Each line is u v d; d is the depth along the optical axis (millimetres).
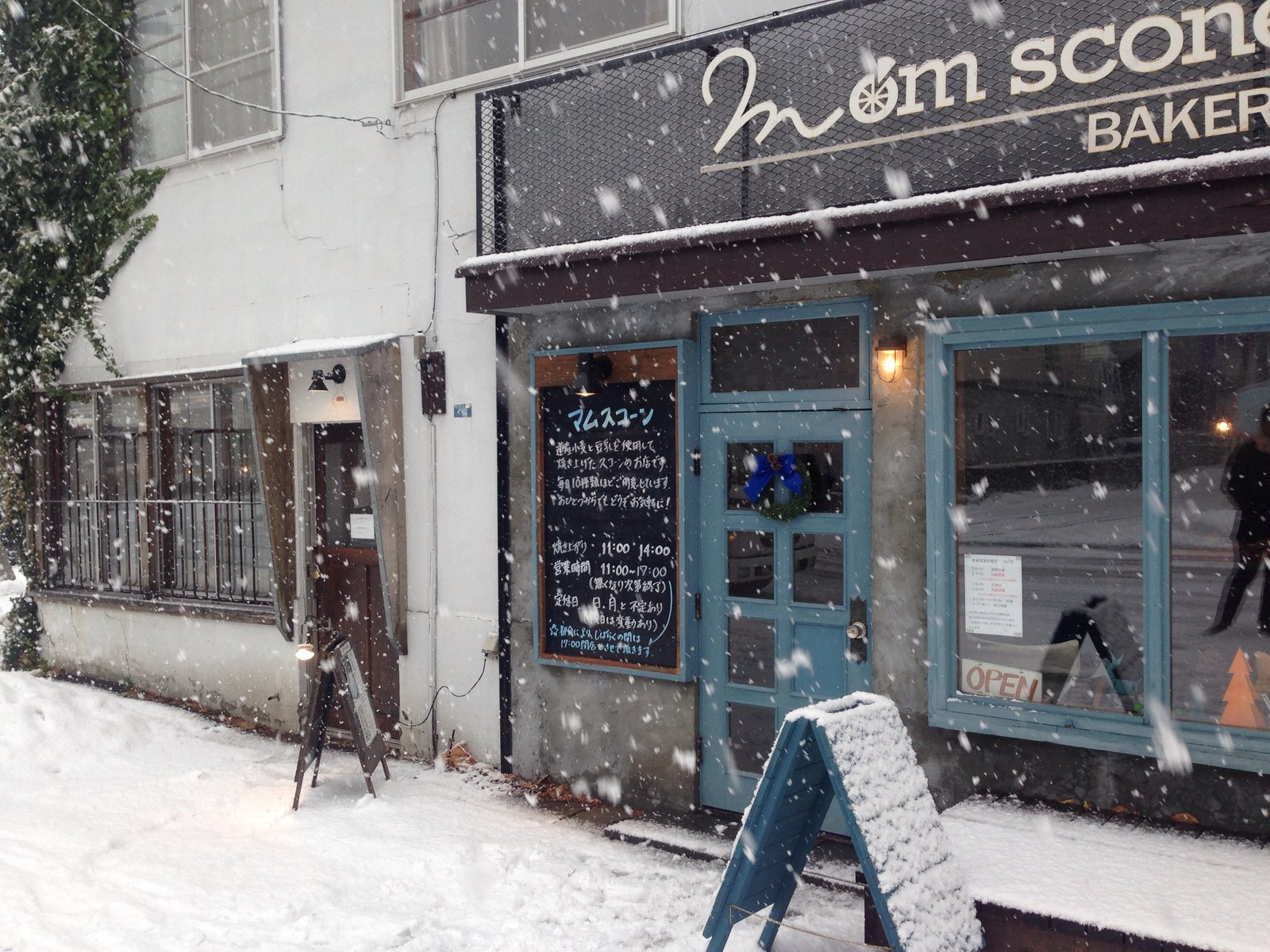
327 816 5730
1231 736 4164
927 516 4895
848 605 5277
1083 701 4590
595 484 6039
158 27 8930
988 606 4840
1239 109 3990
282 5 7793
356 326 7410
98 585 9453
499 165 6332
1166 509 4375
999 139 4812
